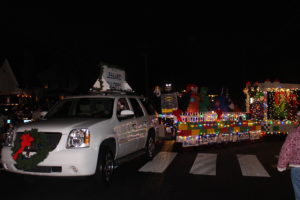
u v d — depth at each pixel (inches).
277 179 291.9
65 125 247.6
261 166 346.3
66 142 237.1
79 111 310.2
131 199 232.1
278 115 614.5
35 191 250.2
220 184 273.9
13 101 1008.2
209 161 373.1
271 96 617.9
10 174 303.1
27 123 266.8
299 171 165.8
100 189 254.4
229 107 564.4
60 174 233.8
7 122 436.5
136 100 360.2
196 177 298.0
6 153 248.5
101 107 304.0
